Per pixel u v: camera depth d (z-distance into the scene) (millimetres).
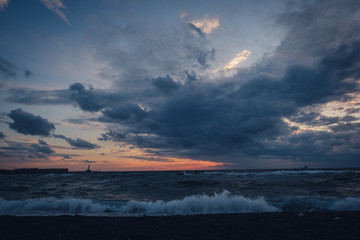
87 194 21531
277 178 46000
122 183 37500
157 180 44062
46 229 8609
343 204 13875
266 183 32000
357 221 9438
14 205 14531
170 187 28531
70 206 14242
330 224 9039
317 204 14070
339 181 35188
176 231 8242
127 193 22219
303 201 14508
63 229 8594
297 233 7809
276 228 8500
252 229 8398
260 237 7398
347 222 9336
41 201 15070
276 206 13938
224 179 44469
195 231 8211
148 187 28922
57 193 22375
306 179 41281
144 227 8898
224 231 8164
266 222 9508
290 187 25984
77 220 10234
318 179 40969
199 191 23469
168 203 14289
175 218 10648
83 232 8164
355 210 12992
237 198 14742
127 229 8594
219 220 10016
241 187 26750
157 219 10453
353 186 27000
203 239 7227
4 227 8898
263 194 19688
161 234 7820
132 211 13336
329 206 13734
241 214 11383
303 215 10836
